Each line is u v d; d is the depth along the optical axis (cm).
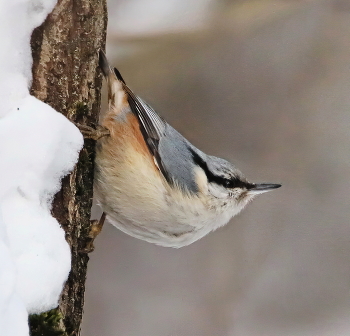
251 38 1055
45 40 505
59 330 445
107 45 982
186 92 1035
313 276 1102
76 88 543
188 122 1042
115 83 649
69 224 500
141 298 1041
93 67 565
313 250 1109
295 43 1068
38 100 473
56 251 439
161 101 1023
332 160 1130
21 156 439
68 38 530
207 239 1115
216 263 1084
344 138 1141
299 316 1079
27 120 450
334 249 1145
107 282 1042
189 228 717
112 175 642
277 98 1075
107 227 1076
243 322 1045
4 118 448
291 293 1079
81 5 542
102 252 1064
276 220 1117
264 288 1078
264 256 1105
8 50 465
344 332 1048
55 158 462
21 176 438
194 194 710
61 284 438
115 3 991
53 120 464
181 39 1013
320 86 1082
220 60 1039
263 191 833
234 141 1061
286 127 1082
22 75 475
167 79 1017
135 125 660
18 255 418
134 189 652
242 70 1058
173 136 718
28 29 486
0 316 342
